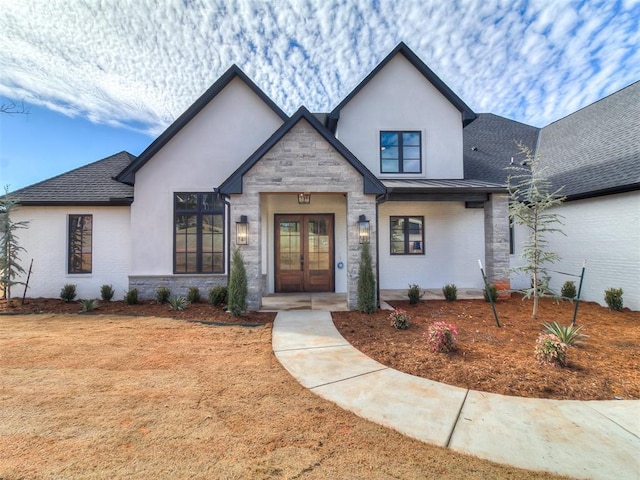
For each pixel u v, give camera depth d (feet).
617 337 19.21
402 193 31.37
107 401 11.89
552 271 35.37
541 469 8.45
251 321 23.94
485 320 23.49
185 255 33.01
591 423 10.50
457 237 38.37
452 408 11.52
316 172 27.02
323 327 22.22
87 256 33.47
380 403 11.92
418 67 37.88
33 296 32.30
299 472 8.23
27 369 14.90
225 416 10.93
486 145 46.24
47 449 9.07
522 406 11.59
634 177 26.27
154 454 8.89
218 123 33.63
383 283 37.96
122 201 32.19
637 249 26.63
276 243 36.29
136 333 20.93
